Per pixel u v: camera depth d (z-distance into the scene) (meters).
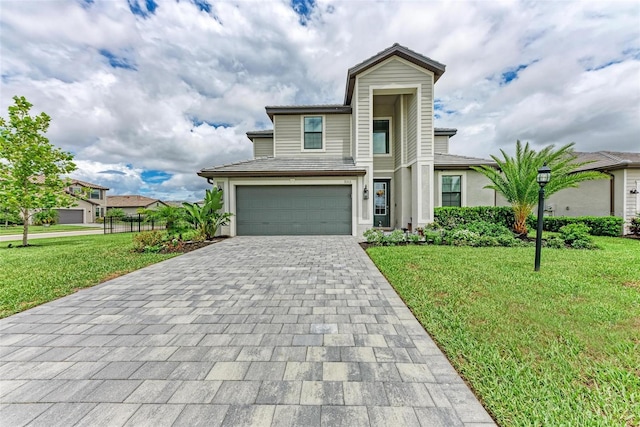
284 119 14.06
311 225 12.09
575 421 1.81
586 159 14.80
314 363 2.49
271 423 1.81
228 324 3.33
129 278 5.41
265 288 4.76
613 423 1.78
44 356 2.65
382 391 2.12
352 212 12.02
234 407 1.96
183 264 6.65
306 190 12.06
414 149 12.21
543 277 5.02
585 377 2.26
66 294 4.46
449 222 11.57
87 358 2.61
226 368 2.43
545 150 9.98
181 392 2.12
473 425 1.79
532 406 1.94
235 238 11.27
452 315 3.45
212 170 11.73
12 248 10.25
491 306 3.71
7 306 3.93
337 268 6.18
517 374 2.28
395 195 14.43
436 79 12.09
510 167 10.09
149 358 2.60
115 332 3.14
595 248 8.16
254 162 13.08
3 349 2.78
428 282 4.81
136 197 49.75
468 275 5.20
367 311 3.72
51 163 11.80
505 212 11.40
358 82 11.90
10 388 2.19
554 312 3.49
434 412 1.91
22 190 11.01
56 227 26.64
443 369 2.40
